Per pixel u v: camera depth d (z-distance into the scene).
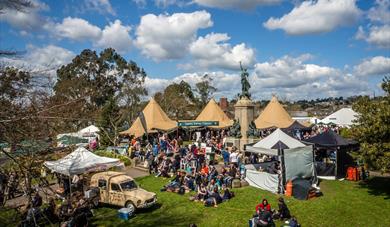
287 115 40.03
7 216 10.99
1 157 8.35
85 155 17.62
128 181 16.59
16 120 7.45
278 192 17.81
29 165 8.43
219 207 16.16
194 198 17.28
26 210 10.70
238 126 28.12
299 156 18.59
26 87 7.81
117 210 16.31
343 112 43.16
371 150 15.20
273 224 13.05
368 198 16.45
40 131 8.41
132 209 15.47
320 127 41.38
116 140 35.12
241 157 22.64
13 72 7.50
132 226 14.10
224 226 13.85
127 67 64.81
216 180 18.97
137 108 54.34
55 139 9.62
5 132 7.59
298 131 34.28
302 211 15.09
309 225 13.61
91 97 18.64
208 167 20.56
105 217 15.31
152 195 16.09
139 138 34.97
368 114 16.28
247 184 19.62
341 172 21.23
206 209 16.00
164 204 17.00
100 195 16.78
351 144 21.02
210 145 29.06
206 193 16.98
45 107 8.61
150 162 23.73
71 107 11.18
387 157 14.83
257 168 20.80
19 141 7.97
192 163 22.30
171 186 19.20
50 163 14.54
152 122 38.00
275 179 18.08
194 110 75.31
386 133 15.27
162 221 14.62
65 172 15.92
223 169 20.47
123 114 42.59
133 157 28.70
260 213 13.12
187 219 14.78
